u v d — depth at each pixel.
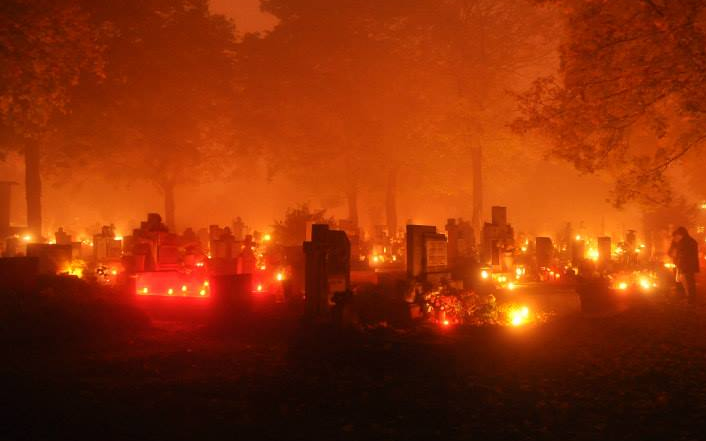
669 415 7.64
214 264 21.00
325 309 14.35
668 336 13.31
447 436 6.77
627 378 9.56
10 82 17.14
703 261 35.06
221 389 8.60
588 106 15.05
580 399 8.37
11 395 7.96
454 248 23.02
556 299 17.14
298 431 6.88
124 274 19.38
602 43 14.22
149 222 21.06
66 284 16.08
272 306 16.34
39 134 26.20
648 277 23.55
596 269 24.78
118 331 12.90
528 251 30.84
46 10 17.62
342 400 8.18
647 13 13.77
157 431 6.75
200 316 14.96
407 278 16.53
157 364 10.06
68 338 11.98
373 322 14.17
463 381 9.29
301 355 11.00
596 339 13.07
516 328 14.58
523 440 6.67
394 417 7.46
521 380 9.39
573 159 16.14
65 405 7.59
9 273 15.31
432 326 14.44
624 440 6.70
